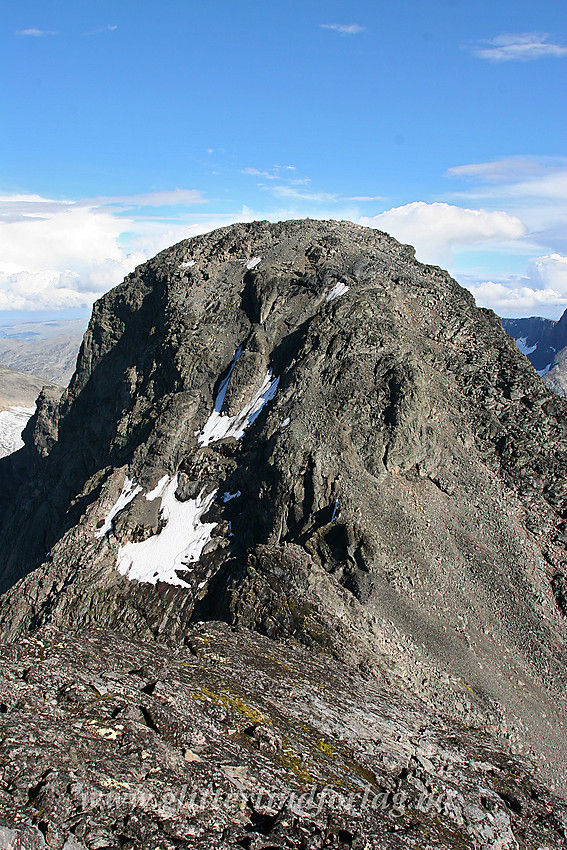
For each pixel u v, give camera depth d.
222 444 74.19
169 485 75.12
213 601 57.47
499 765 33.41
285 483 63.38
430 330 81.44
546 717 49.22
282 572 52.97
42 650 24.94
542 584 59.91
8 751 16.97
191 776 19.27
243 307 88.25
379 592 53.88
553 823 28.36
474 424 73.06
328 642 46.16
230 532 65.81
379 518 59.94
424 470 66.31
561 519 66.19
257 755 22.77
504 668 52.12
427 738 33.41
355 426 66.81
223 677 29.38
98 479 82.81
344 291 82.19
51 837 14.96
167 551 67.00
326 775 23.58
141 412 87.38
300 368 73.62
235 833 17.88
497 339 83.50
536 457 70.56
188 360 84.56
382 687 41.03
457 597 56.50
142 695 22.80
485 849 23.75
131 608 61.69
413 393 67.25
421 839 22.00
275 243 97.06
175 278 97.94
